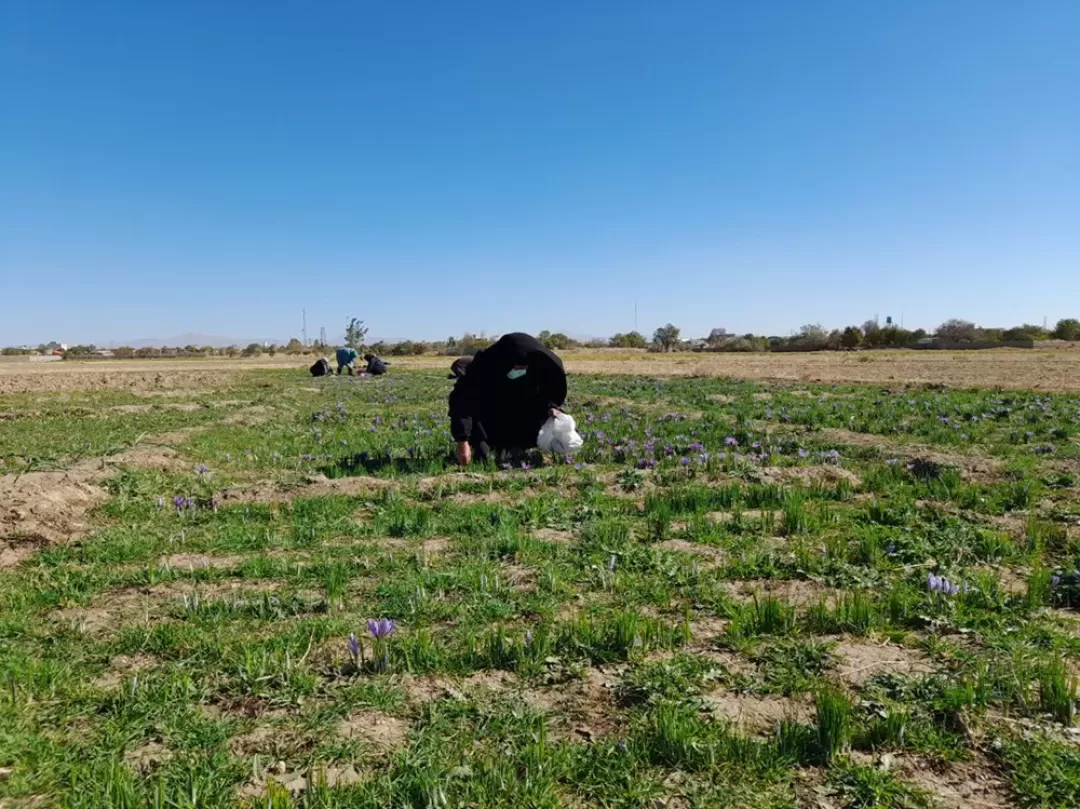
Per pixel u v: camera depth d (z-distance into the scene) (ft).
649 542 22.95
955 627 15.79
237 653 14.55
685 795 10.20
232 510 26.91
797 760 10.92
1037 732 11.55
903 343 308.60
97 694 12.95
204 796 9.95
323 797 9.79
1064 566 19.40
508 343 35.22
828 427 50.98
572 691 13.23
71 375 126.93
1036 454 37.68
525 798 9.91
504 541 22.00
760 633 15.65
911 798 10.03
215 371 152.87
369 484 31.35
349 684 13.42
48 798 10.05
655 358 234.79
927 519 24.56
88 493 28.58
